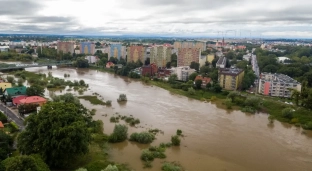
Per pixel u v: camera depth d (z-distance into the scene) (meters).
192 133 130.12
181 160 101.44
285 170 98.00
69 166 89.00
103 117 149.00
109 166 80.38
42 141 84.94
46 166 75.75
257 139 125.75
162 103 184.88
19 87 168.38
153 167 94.50
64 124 88.12
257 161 104.00
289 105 173.62
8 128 116.44
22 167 66.06
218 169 96.25
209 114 163.00
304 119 152.62
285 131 138.12
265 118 159.12
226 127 140.62
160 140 119.69
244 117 159.38
